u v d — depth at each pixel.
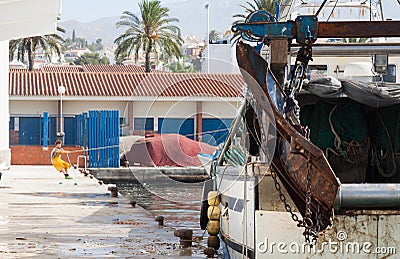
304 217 7.95
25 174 31.19
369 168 10.80
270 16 8.95
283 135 7.84
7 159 34.03
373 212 8.38
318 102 10.52
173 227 15.73
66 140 44.47
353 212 8.38
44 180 28.02
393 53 11.23
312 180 7.76
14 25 25.97
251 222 8.84
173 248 12.55
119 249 12.37
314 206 7.88
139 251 12.20
